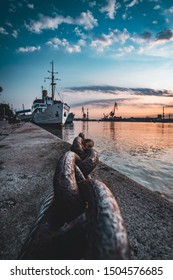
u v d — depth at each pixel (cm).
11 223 129
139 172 668
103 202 65
